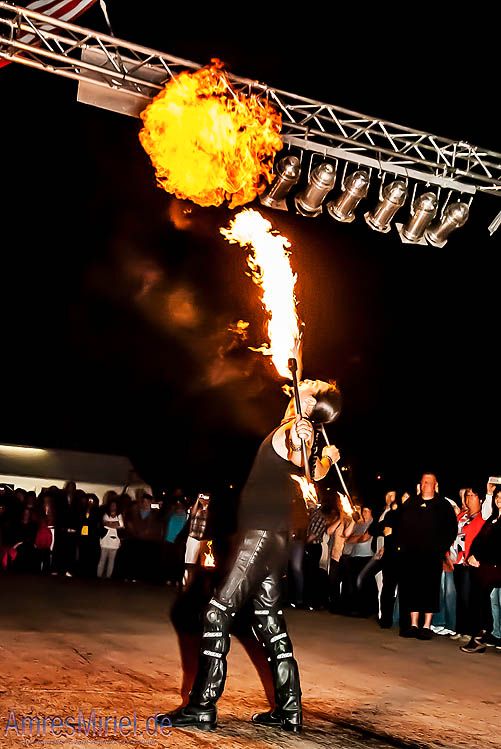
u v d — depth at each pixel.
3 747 4.04
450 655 8.29
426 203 9.15
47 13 8.05
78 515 15.54
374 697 6.04
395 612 10.48
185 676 6.09
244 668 6.55
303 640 8.52
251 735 4.59
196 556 11.72
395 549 10.01
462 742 4.98
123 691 5.46
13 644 6.97
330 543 11.95
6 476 21.73
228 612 4.73
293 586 11.69
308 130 8.90
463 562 10.02
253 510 4.79
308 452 4.79
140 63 8.25
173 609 10.12
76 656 6.62
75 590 11.85
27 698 5.10
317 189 8.96
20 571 15.00
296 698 4.81
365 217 9.44
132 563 15.30
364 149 9.13
